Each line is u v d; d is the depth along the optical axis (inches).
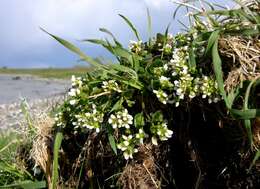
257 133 8.3
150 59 9.5
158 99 8.8
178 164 9.2
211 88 8.3
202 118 9.0
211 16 9.5
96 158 9.6
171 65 8.9
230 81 8.3
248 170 8.4
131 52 9.6
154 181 9.1
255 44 8.6
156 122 8.8
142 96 9.0
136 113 9.2
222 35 8.6
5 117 36.9
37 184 9.9
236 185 8.8
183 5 9.6
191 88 8.4
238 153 8.7
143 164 9.1
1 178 10.9
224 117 8.5
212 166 9.0
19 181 10.4
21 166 11.0
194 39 8.7
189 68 8.6
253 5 9.3
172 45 9.7
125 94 9.0
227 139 8.7
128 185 9.2
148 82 9.0
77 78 9.5
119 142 9.1
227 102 7.8
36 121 11.2
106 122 9.1
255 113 7.5
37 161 10.2
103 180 9.6
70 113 9.5
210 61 8.6
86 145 9.7
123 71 9.2
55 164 9.2
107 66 9.3
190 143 9.1
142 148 9.1
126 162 9.3
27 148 11.2
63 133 10.2
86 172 9.9
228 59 8.5
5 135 15.5
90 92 9.2
